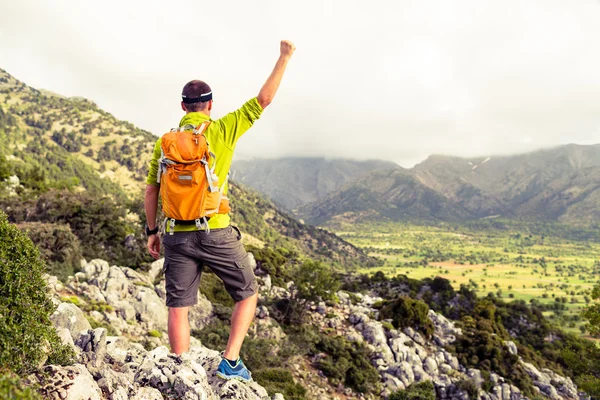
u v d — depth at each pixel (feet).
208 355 18.98
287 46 13.16
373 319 171.01
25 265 14.64
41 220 173.99
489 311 257.75
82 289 93.45
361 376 123.85
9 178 248.73
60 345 14.80
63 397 11.51
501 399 144.56
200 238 12.92
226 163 12.70
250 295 14.34
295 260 235.81
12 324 12.94
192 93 12.96
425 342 166.09
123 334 84.07
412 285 309.83
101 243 169.27
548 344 250.16
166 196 11.85
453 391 140.36
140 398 13.64
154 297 100.78
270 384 102.58
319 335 141.90
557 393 169.78
